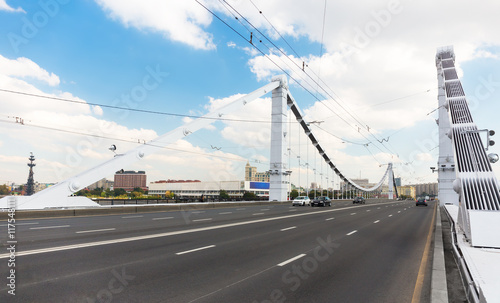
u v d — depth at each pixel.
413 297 5.22
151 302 4.63
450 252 9.28
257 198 52.81
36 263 6.61
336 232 13.41
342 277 6.35
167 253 8.05
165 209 27.53
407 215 26.25
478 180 11.05
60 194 23.73
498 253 7.62
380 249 9.62
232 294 5.10
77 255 7.48
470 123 14.82
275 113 52.09
